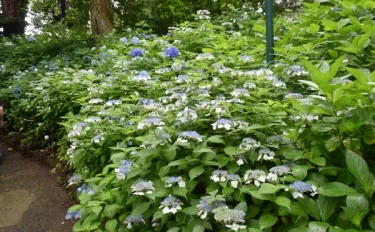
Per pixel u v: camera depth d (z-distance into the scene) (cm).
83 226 198
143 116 239
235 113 228
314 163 173
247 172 170
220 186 178
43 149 475
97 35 746
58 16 1370
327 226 142
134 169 196
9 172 443
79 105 377
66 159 373
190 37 509
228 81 280
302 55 314
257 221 161
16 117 529
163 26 916
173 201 170
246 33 560
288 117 205
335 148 167
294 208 154
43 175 422
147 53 458
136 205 186
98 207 195
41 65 639
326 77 166
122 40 549
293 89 262
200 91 246
